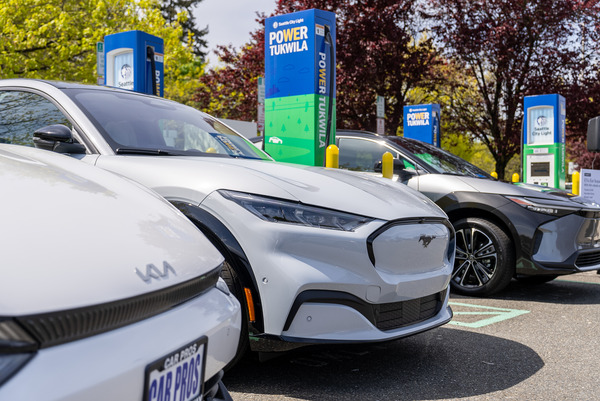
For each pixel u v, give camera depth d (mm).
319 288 2570
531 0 16109
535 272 5121
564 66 16797
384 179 3629
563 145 11398
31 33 16125
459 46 16641
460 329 4074
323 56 6094
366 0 15047
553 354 3490
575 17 16516
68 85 3545
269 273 2543
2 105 3541
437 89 18172
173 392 1397
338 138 6375
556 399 2758
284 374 2996
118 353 1234
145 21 20375
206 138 3703
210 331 1563
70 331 1154
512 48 16328
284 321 2525
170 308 1458
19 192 1493
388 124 15984
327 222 2662
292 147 6250
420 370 3133
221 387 1848
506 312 4680
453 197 5371
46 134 2846
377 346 3582
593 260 5504
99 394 1163
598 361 3361
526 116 11492
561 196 5496
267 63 6391
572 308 4895
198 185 2742
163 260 1512
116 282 1300
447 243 3254
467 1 16562
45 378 1081
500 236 5180
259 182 2758
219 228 2625
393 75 15570
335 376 2992
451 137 22359
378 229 2734
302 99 6121
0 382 1028
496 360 3350
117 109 3475
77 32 16938
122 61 8719
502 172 18406
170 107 3930
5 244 1230
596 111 16906
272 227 2578
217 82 21031
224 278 2611
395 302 2838
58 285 1188
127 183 2004
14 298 1096
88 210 1559
